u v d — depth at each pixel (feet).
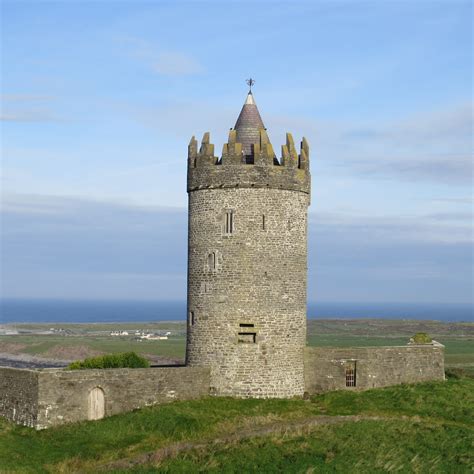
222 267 136.46
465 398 132.87
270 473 93.45
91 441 111.34
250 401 132.16
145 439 112.06
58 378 119.44
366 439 106.83
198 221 139.64
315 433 109.81
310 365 140.46
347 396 135.64
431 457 99.86
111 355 152.46
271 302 135.95
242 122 144.05
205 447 104.99
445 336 523.29
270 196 137.08
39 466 100.99
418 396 133.28
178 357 353.92
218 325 135.95
